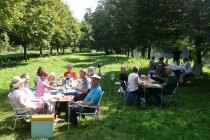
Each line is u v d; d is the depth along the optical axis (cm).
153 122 730
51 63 2778
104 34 4188
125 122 735
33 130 605
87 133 639
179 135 641
